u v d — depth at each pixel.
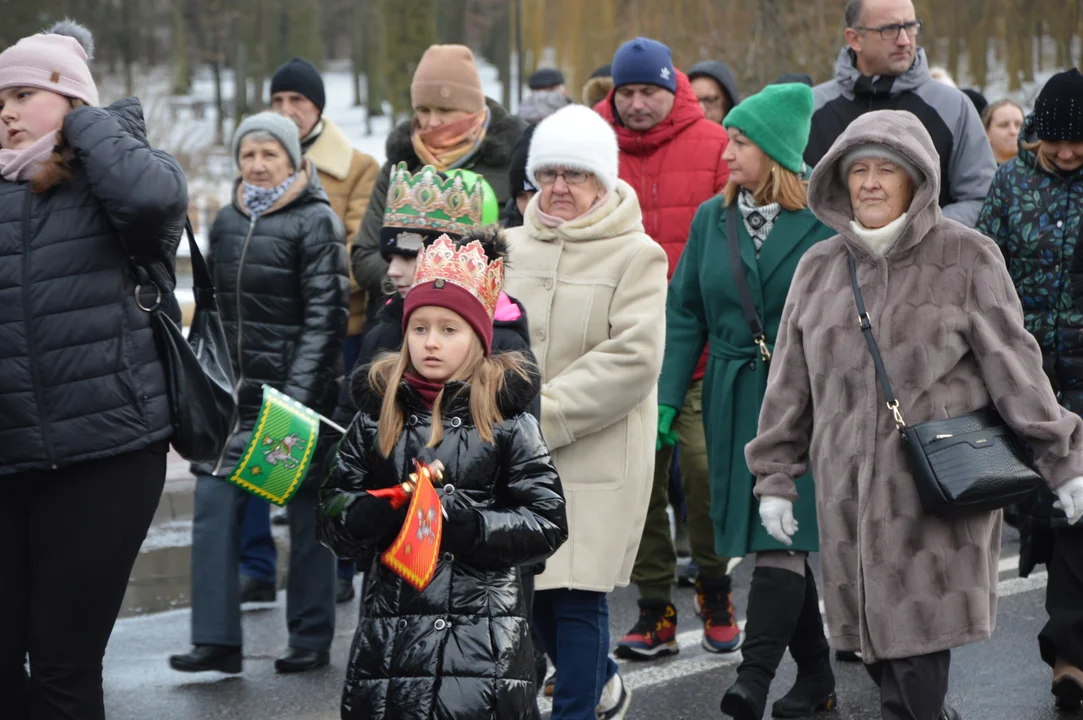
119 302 9.89
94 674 9.98
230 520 14.52
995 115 25.31
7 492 9.91
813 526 12.32
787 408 11.59
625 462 11.67
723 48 63.00
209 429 10.32
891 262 11.05
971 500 10.32
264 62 103.00
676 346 14.31
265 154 15.16
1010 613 16.52
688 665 14.82
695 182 17.47
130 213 9.62
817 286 11.49
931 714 10.76
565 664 11.30
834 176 11.45
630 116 17.59
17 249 9.70
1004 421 10.77
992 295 10.80
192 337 11.12
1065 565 13.12
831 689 13.09
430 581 8.36
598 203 11.91
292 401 10.99
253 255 15.10
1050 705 13.24
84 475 9.84
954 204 16.98
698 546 15.30
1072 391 13.48
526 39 80.81
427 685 8.24
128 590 18.25
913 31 17.34
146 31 98.12
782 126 13.55
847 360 11.03
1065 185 13.60
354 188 19.22
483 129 16.80
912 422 10.76
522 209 14.25
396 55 99.19
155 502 10.18
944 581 10.71
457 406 8.63
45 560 9.84
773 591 12.20
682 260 14.38
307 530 14.87
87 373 9.74
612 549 11.45
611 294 11.69
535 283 11.82
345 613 17.41
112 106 10.34
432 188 10.86
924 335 10.82
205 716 13.34
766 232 13.73
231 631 14.42
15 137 9.92
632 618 16.73
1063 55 69.38
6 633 9.94
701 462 15.23
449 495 8.49
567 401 11.30
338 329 15.12
